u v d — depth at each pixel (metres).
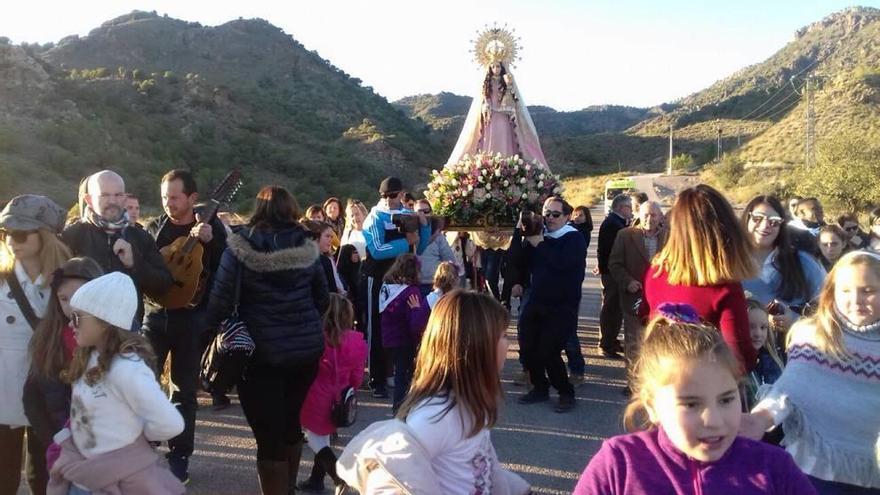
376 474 2.73
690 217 3.66
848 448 3.10
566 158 107.06
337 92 110.69
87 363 3.37
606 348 9.15
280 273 4.27
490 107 13.36
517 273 7.27
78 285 3.65
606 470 2.39
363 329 7.95
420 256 7.72
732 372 2.28
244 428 6.49
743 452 2.33
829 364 3.14
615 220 8.88
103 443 3.30
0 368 4.01
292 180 59.81
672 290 3.78
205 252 5.52
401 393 6.45
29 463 4.20
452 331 2.83
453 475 2.82
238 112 73.38
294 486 4.62
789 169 64.25
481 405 2.82
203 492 5.08
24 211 4.03
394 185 7.66
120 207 4.74
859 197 38.69
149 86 69.06
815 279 4.67
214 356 4.21
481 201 9.97
